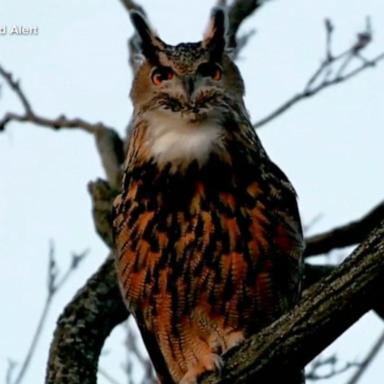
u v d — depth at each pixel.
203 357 12.30
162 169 12.36
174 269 12.21
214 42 13.24
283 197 12.38
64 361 13.41
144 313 12.62
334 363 13.78
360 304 9.38
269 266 12.19
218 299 12.23
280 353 9.85
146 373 14.04
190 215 12.12
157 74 12.92
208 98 12.54
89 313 13.84
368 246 9.28
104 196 15.33
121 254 12.54
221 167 12.28
